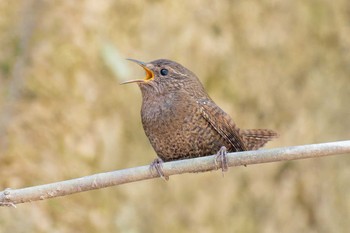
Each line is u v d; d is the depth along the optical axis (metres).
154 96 8.88
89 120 12.70
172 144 8.77
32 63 12.45
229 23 15.00
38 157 12.16
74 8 12.95
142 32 13.65
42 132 12.30
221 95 14.55
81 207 12.27
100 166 12.61
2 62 12.25
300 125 15.14
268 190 14.53
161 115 8.72
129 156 12.98
